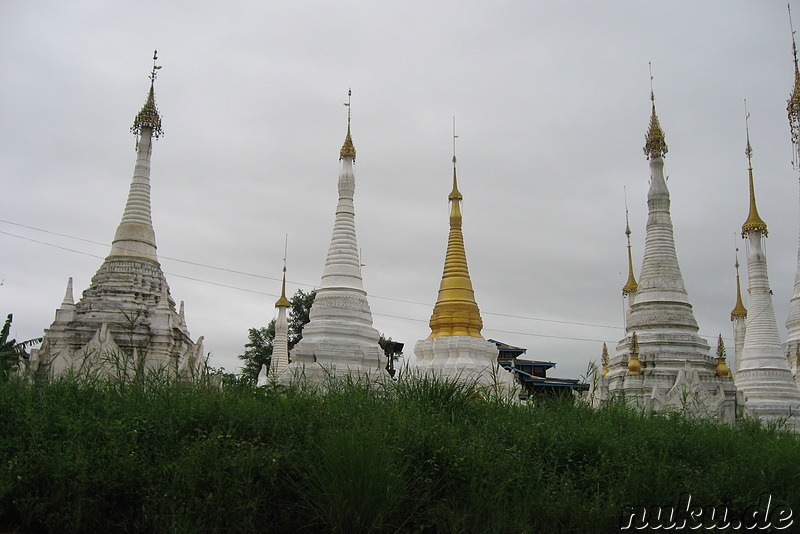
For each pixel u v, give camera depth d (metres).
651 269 42.25
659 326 40.66
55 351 33.38
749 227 48.19
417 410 17.25
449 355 40.84
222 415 15.54
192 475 13.11
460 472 14.41
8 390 16.72
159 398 16.66
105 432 14.43
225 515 12.82
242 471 13.39
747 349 45.88
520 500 14.12
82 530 13.18
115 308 34.78
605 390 39.03
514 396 21.53
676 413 21.58
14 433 14.70
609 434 17.39
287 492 13.79
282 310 64.81
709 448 17.89
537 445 16.38
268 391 18.16
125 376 18.75
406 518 13.72
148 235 38.03
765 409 42.94
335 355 36.91
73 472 13.36
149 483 13.39
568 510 14.15
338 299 39.06
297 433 15.23
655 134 44.00
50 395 16.47
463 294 42.97
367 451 13.63
